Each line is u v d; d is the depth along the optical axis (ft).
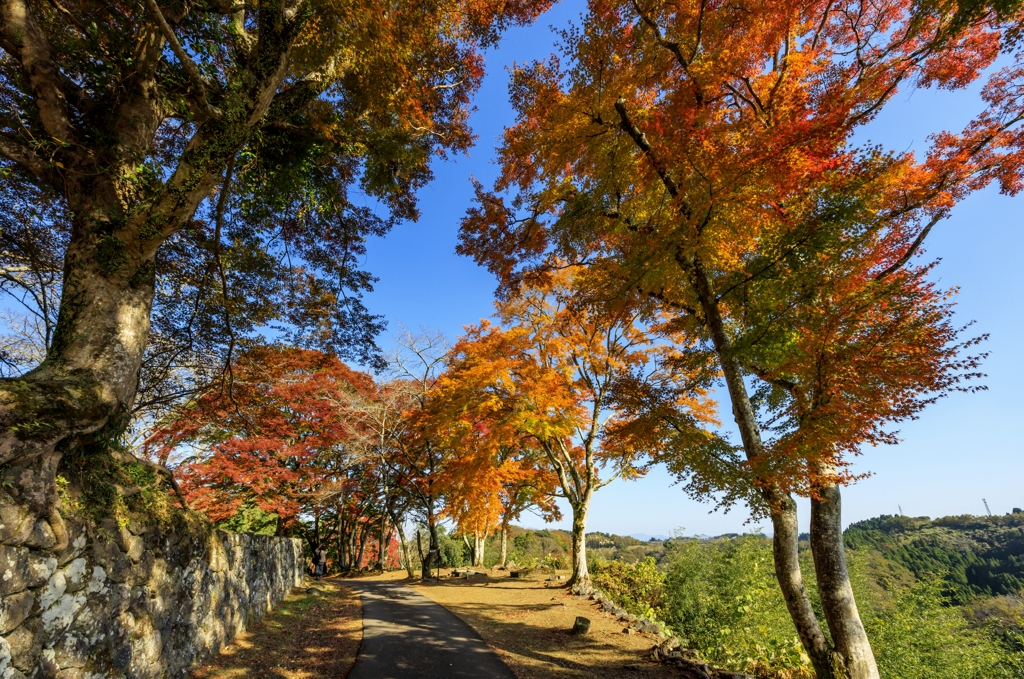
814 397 17.76
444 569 83.35
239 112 20.33
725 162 17.85
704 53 23.36
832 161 16.98
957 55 22.15
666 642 26.96
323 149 28.40
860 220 17.07
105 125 22.30
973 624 56.85
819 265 16.66
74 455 16.46
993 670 44.65
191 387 34.68
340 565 88.74
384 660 23.54
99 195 21.09
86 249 20.11
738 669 27.73
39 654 12.76
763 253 18.98
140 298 21.34
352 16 19.48
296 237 35.17
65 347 18.79
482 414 44.88
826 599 20.20
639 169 23.94
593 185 27.20
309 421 56.85
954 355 15.29
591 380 48.44
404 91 25.45
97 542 15.72
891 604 53.93
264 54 21.03
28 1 19.98
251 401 40.19
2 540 12.10
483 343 50.93
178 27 22.68
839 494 21.67
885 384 15.72
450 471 50.14
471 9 28.60
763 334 17.81
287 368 51.34
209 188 21.22
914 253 21.67
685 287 24.34
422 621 32.71
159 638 18.20
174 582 19.92
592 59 23.07
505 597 44.14
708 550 59.62
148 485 19.77
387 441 63.10
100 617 15.29
